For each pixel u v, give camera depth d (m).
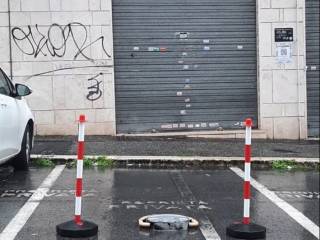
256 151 11.45
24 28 12.59
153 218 6.11
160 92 13.14
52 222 6.12
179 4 13.12
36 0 12.59
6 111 7.85
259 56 13.20
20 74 12.62
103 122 12.85
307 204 7.38
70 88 12.75
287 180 9.05
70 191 7.70
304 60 13.27
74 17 12.69
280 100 13.27
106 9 12.73
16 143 8.41
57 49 12.68
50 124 12.73
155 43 13.09
